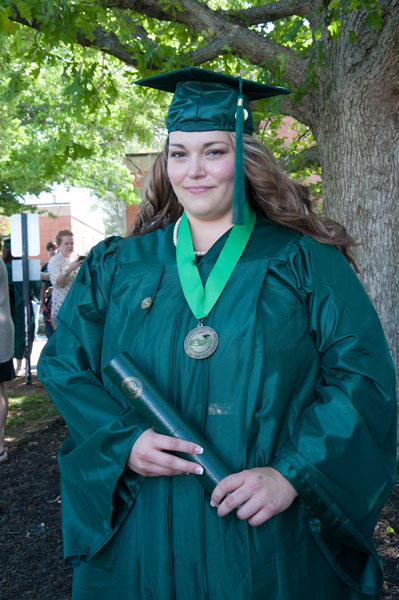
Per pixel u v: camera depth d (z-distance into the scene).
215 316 1.37
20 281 7.53
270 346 1.32
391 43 3.46
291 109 4.28
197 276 1.42
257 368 1.31
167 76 1.45
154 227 1.72
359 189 3.87
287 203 1.55
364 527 1.30
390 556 2.81
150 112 8.07
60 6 3.80
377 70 3.62
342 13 3.50
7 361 4.37
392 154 3.81
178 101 1.45
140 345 1.43
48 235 23.88
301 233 1.49
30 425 5.57
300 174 6.47
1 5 3.49
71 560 1.47
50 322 7.40
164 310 1.43
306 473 1.23
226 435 1.30
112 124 8.23
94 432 1.42
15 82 5.22
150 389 1.33
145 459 1.29
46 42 3.91
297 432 1.29
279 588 1.27
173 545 1.31
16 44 4.75
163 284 1.47
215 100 1.43
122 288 1.52
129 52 4.46
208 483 1.24
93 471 1.39
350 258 1.63
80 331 1.59
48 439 5.07
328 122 3.97
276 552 1.28
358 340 1.33
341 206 3.95
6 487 3.99
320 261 1.42
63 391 1.50
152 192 1.74
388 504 3.33
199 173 1.41
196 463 1.25
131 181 15.86
